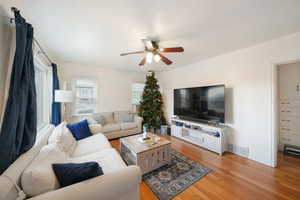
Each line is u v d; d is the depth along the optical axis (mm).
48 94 2779
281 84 2920
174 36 2031
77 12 1451
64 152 1603
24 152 1212
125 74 4613
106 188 966
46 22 1640
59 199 805
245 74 2521
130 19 1592
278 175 1942
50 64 2873
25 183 856
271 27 1773
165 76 4668
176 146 3104
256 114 2377
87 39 2131
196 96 3318
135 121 4160
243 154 2559
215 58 3047
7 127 983
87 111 3930
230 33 1943
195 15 1514
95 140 2354
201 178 1886
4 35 1082
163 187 1709
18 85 1071
